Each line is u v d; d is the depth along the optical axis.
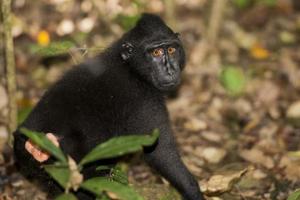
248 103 15.23
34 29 17.50
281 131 13.94
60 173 8.20
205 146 13.43
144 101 10.98
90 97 10.51
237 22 19.59
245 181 11.81
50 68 16.53
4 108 14.57
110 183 8.25
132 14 15.99
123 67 11.03
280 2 20.73
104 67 10.94
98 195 8.98
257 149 13.04
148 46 11.02
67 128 10.16
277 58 17.27
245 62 17.16
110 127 10.67
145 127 10.95
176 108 15.16
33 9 18.36
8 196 11.42
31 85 15.83
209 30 17.78
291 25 19.36
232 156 13.01
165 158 10.95
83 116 10.34
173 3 16.97
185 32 18.55
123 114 10.82
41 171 10.36
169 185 11.70
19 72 16.33
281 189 11.58
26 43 17.33
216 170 12.30
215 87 15.99
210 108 15.11
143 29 11.18
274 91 15.63
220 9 17.59
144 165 12.67
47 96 10.55
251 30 19.22
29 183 11.88
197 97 15.62
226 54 17.64
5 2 11.63
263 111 14.97
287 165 12.34
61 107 10.28
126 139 8.20
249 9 20.22
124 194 8.09
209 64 16.91
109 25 16.64
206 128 14.27
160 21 11.31
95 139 10.37
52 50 10.93
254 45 18.14
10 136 12.33
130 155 12.47
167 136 11.02
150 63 11.07
